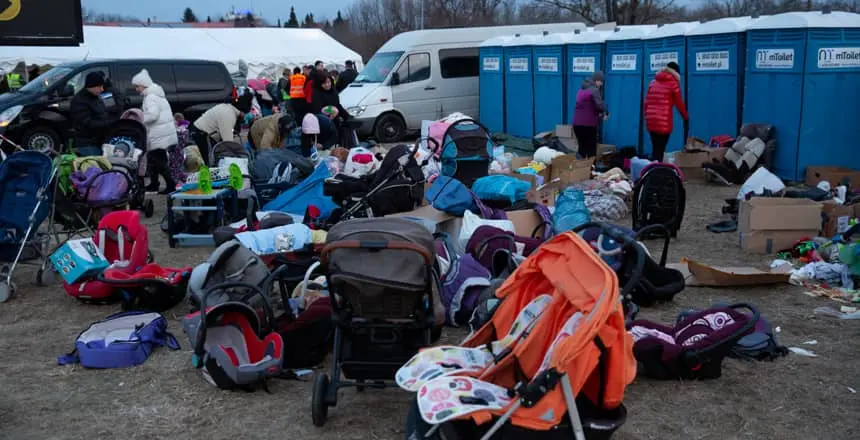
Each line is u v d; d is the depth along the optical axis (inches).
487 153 373.7
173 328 249.0
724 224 366.0
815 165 462.0
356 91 769.6
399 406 190.7
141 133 551.8
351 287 182.2
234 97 718.5
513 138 697.0
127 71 671.8
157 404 194.2
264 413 188.5
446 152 373.1
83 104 487.8
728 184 473.4
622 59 579.8
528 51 684.7
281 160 378.9
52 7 709.3
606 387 142.4
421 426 149.3
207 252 343.9
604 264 146.6
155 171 472.1
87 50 1135.0
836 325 240.5
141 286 257.0
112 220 281.1
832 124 459.8
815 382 201.3
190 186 355.9
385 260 181.0
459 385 146.6
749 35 482.3
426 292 184.9
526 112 698.8
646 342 201.6
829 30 449.7
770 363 213.0
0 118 606.5
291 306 231.9
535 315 163.2
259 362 196.1
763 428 178.7
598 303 137.0
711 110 519.2
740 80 494.9
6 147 610.5
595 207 384.8
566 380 137.5
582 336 134.6
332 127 532.7
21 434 179.3
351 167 397.1
